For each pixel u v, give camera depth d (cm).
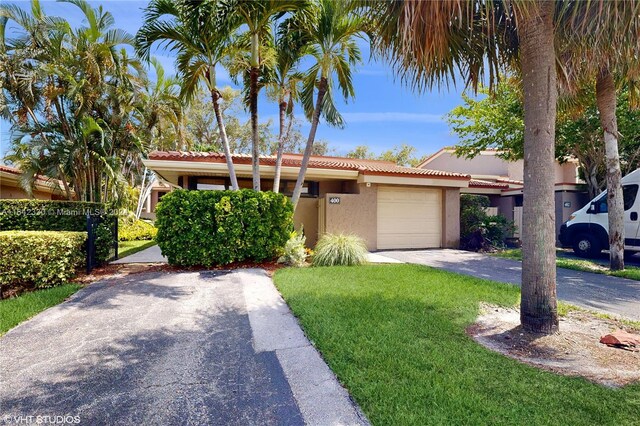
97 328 425
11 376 308
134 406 264
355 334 390
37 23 1174
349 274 741
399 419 239
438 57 406
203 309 504
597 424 230
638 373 304
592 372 306
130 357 346
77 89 1196
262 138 2995
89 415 253
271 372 316
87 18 1248
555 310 396
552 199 393
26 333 407
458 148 1427
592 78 587
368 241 1212
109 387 290
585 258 1047
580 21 387
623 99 952
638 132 1048
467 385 280
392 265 879
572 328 422
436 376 295
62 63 1223
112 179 1324
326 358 336
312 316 455
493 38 455
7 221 916
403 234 1295
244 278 703
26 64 1190
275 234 855
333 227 1170
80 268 766
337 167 1179
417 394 268
